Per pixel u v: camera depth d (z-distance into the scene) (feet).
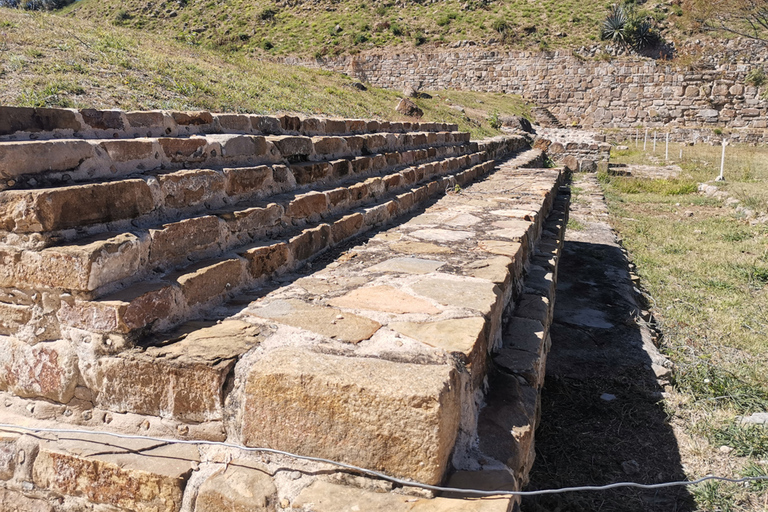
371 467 5.72
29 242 6.66
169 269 8.00
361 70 112.37
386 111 43.14
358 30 122.01
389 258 11.18
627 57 105.09
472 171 26.09
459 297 8.57
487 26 117.91
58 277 6.58
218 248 9.11
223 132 12.48
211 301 8.18
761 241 31.14
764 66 97.55
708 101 99.25
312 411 5.85
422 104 57.06
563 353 16.70
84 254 6.44
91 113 8.90
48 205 6.62
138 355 6.49
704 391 14.82
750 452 11.98
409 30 119.85
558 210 24.91
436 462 5.49
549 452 12.22
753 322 19.81
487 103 92.27
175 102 19.10
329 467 5.90
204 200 9.60
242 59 42.45
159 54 28.48
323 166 14.03
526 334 9.67
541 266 14.52
